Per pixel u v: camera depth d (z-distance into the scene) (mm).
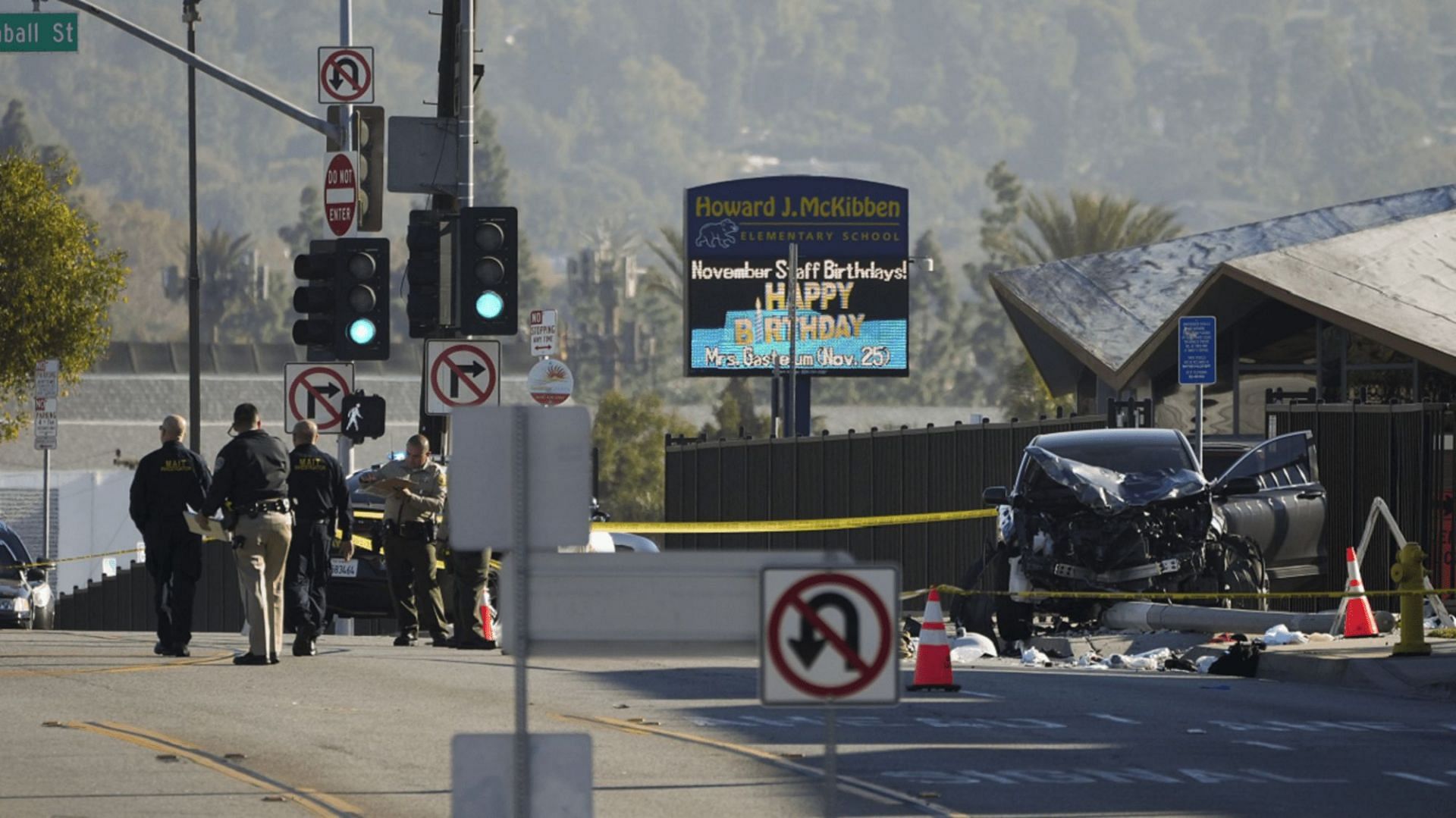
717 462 158875
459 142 94375
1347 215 180000
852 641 29172
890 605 29219
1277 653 69688
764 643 29156
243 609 114000
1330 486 105500
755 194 189625
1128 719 55500
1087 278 173750
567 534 30406
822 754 48156
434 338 91375
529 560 30312
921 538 126938
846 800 42156
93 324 177125
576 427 30516
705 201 189250
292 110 94000
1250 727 54031
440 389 89938
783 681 29141
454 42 96375
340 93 94125
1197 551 84438
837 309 190000
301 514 71000
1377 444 102625
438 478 79500
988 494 87062
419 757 47031
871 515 133750
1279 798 42781
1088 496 83062
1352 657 67688
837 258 190000
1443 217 136250
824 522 94938
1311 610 98750
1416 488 100625
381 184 94750
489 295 88250
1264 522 92250
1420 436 100438
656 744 49625
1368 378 129250
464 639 76750
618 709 56344
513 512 30422
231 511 67562
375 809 40500
